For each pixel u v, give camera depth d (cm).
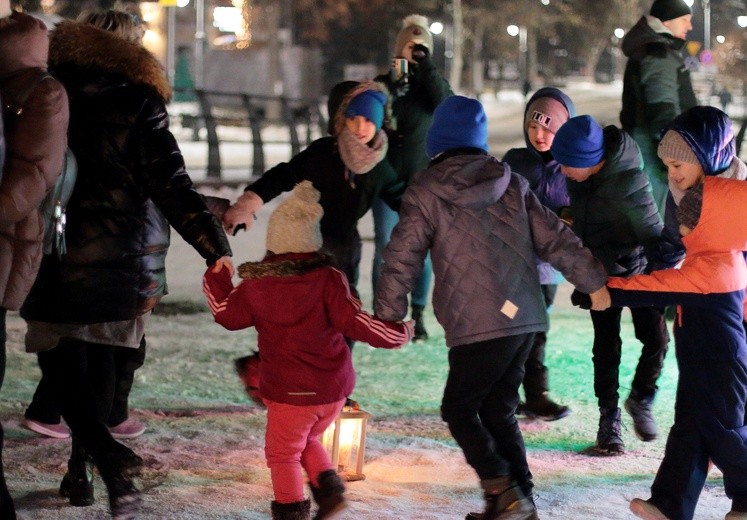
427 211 462
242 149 3612
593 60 9588
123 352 579
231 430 632
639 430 610
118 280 470
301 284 448
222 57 5966
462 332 459
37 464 557
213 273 465
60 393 461
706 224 450
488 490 459
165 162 466
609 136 576
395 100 728
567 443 620
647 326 606
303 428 454
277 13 5816
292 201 457
